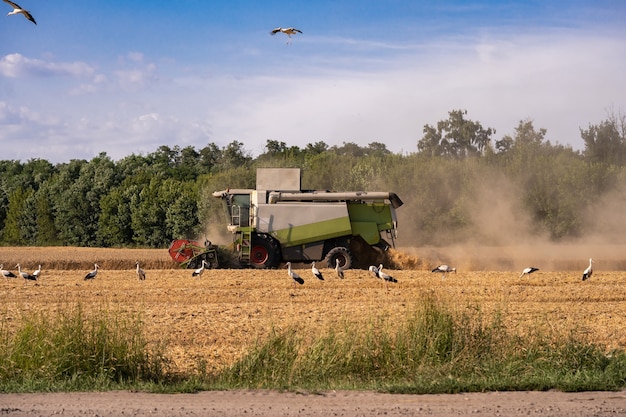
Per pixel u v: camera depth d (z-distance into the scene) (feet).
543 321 47.65
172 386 37.63
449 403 33.91
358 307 65.36
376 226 103.96
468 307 47.32
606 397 35.55
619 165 207.31
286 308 64.80
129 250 159.53
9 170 311.06
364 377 40.75
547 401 34.50
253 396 35.37
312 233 101.86
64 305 63.00
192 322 57.47
